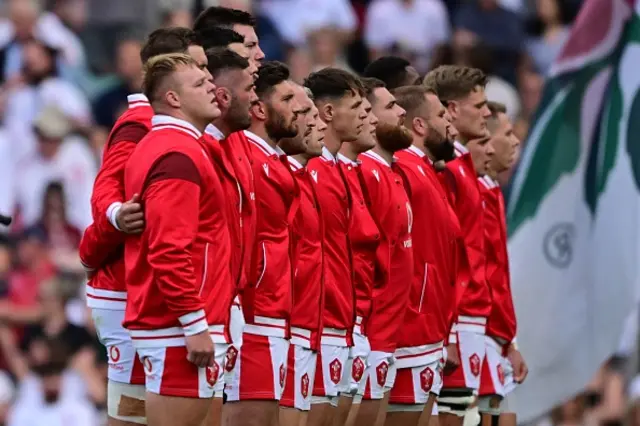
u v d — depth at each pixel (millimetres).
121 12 56719
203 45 25766
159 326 22844
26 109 52750
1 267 46781
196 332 22500
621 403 48688
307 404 26703
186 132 23125
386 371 28312
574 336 37250
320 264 26703
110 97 54219
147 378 23078
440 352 29531
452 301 30016
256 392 25234
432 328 29219
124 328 24484
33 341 45281
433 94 29984
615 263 36969
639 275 36781
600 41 37469
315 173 27250
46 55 53719
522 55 59250
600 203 37188
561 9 61844
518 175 38094
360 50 59344
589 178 37406
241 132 25609
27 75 53375
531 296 37500
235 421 25328
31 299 46438
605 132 37250
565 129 37656
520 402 37250
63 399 44688
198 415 22953
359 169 28156
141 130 24609
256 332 25297
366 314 28078
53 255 47969
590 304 37250
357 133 27641
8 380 45250
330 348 27297
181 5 54719
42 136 50812
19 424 44500
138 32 56625
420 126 29812
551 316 37344
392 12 58969
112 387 24719
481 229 31312
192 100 23203
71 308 46000
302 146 26266
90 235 24203
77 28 56719
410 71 31453
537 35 61562
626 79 37125
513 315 32781
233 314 24078
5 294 46250
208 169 23016
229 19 27203
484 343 31438
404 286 28391
